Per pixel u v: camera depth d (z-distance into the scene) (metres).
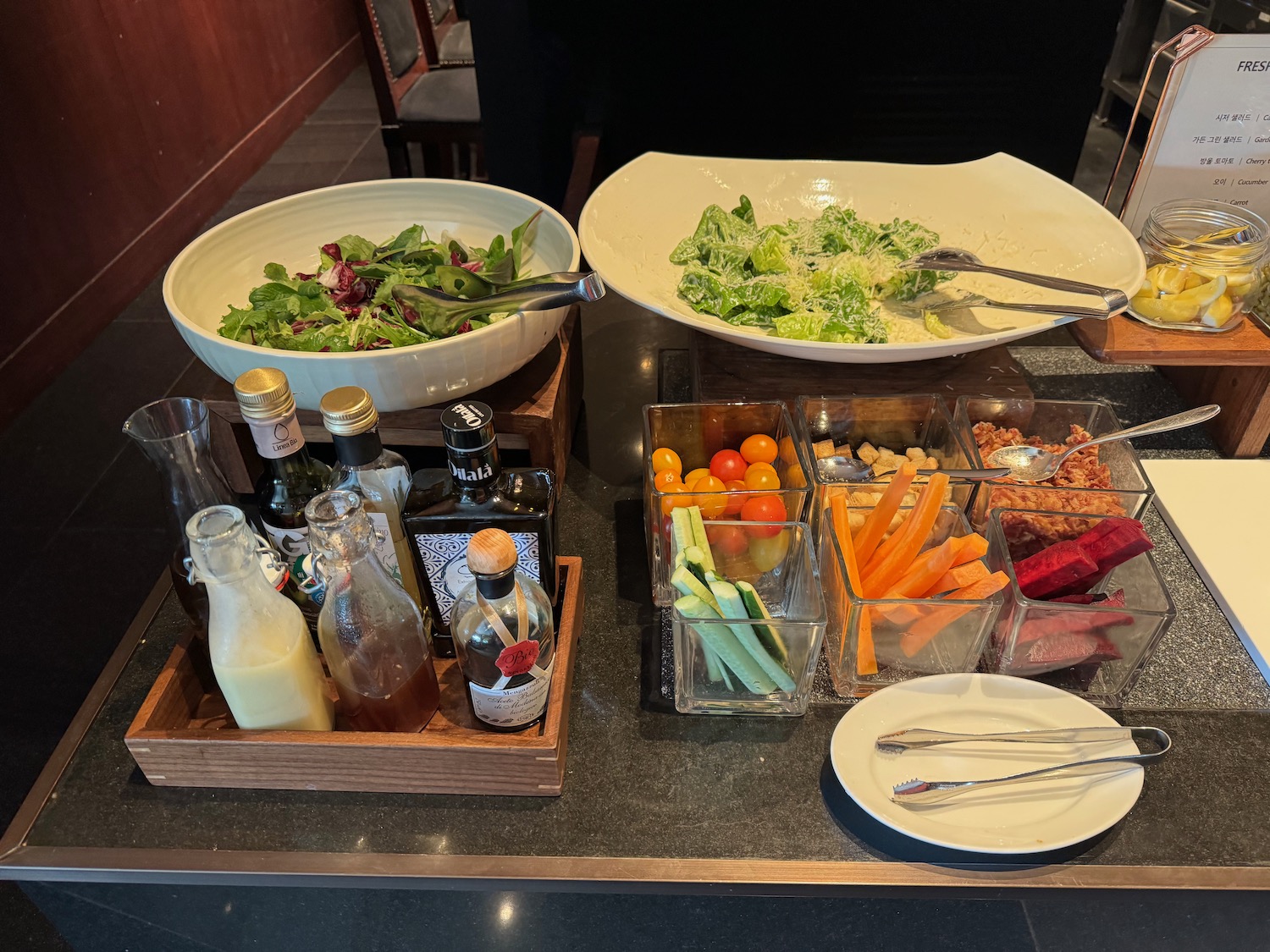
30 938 1.20
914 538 0.81
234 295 1.08
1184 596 0.92
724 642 0.74
